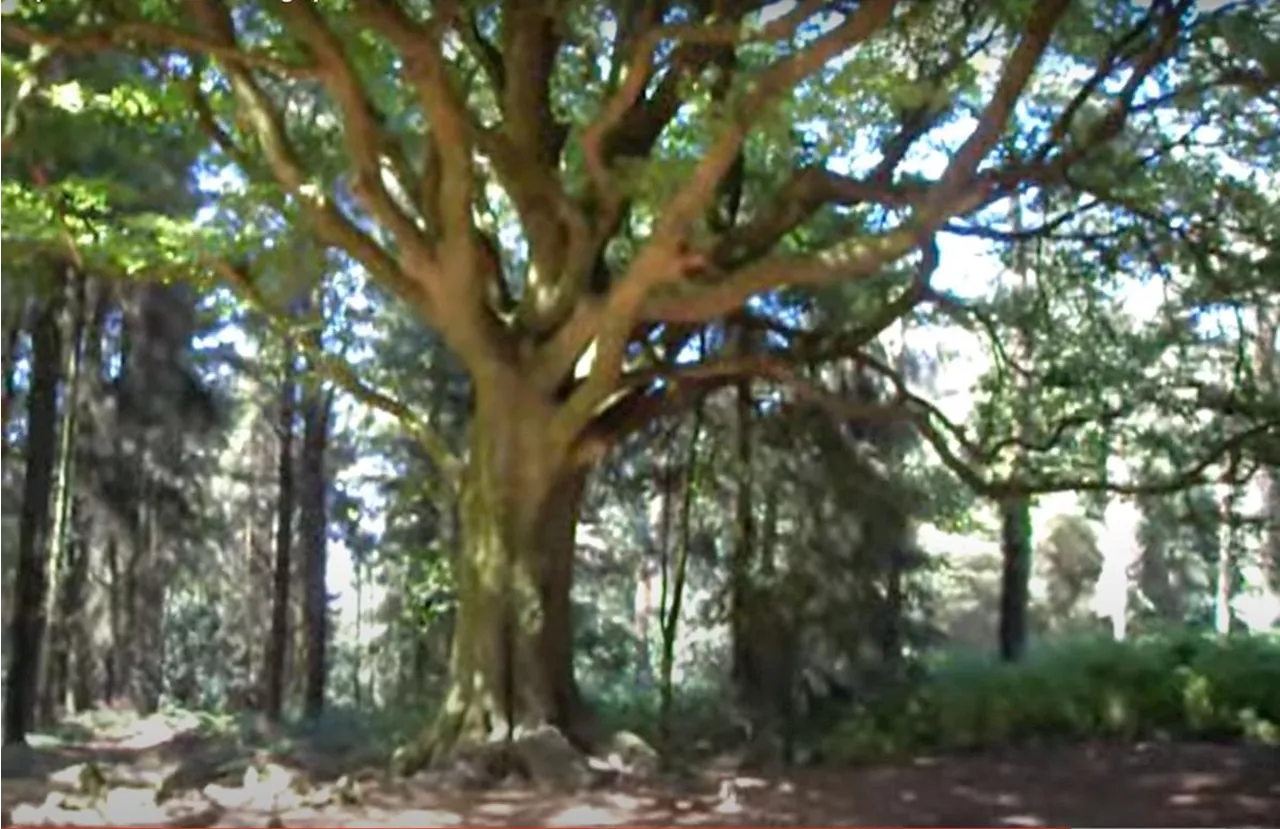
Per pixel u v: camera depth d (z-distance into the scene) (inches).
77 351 1001.5
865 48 508.1
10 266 606.5
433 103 475.2
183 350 1023.6
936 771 559.5
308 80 537.3
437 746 538.9
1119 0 566.3
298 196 523.8
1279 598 1475.1
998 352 716.0
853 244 452.4
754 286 470.9
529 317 566.9
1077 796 502.3
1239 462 653.9
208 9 453.7
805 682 730.8
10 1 428.1
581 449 566.9
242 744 729.0
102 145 633.6
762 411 753.0
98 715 991.0
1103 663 688.4
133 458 1059.9
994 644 1235.2
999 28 546.3
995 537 1110.4
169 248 571.5
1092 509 1130.7
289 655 1248.8
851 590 746.2
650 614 1285.7
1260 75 533.0
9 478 1165.1
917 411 649.0
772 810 471.8
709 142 440.5
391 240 621.3
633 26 528.7
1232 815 464.8
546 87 556.4
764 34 408.2
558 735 524.4
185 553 1285.7
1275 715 641.6
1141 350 729.0
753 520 757.3
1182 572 1471.5
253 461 1414.9
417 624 925.8
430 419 825.5
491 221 625.9
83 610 1101.1
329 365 607.8
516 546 553.6
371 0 438.0
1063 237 642.2
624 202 539.5
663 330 617.6
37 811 452.8
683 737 641.6
